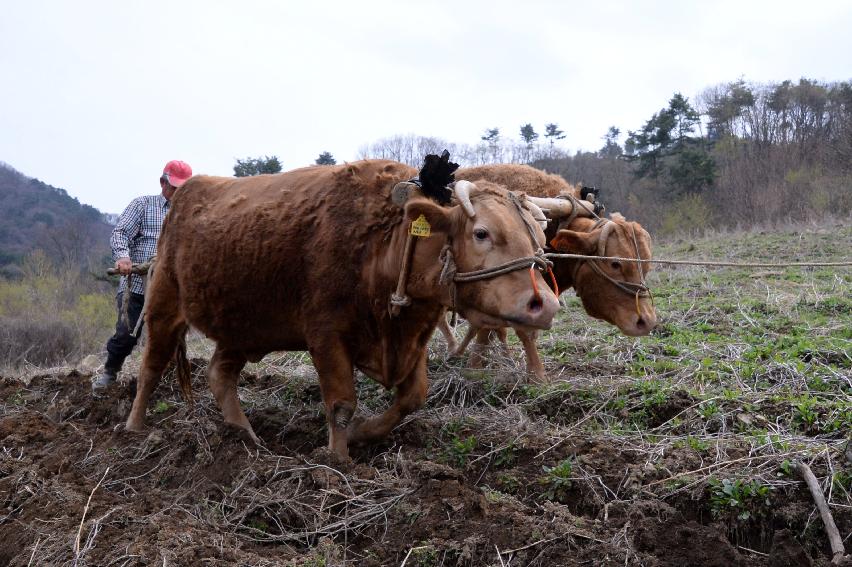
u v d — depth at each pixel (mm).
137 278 7547
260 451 5414
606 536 4027
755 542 4301
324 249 5227
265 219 5527
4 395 8102
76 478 5215
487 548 3938
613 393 6301
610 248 6648
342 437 5324
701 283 11711
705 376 6746
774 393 6082
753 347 7570
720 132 43125
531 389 6547
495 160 51469
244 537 4406
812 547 4176
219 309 5863
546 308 4359
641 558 3791
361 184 5301
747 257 15430
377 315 5164
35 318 22469
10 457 5688
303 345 5762
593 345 8453
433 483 4438
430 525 4164
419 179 4918
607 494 4621
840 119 38594
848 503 4305
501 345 7660
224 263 5715
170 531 4270
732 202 34531
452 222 4672
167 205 7781
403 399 5488
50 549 4234
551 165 47500
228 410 6121
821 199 28344
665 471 4684
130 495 5242
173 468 5504
